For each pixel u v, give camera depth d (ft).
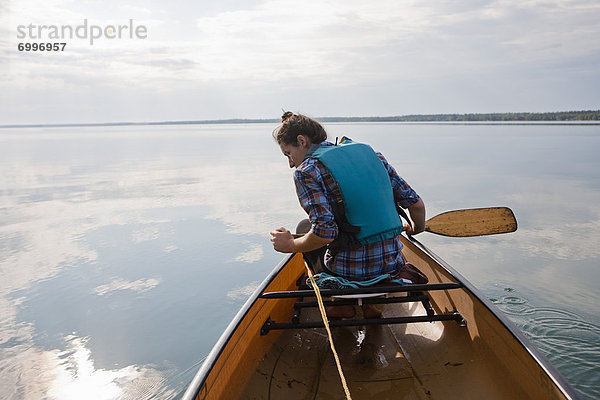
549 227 24.79
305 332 7.70
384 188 6.54
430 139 154.10
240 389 5.92
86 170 66.74
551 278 16.60
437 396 6.11
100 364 11.69
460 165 63.77
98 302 15.69
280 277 8.41
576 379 10.02
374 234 6.37
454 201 34.09
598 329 12.40
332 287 6.65
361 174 6.32
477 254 19.80
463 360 6.61
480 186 42.14
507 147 102.47
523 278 16.63
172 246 22.33
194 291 16.46
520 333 5.61
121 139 233.96
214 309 14.87
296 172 6.26
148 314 14.64
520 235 23.00
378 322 6.69
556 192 37.63
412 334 7.59
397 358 7.03
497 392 5.83
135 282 17.51
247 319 6.43
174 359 11.84
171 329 13.53
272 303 7.69
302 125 6.61
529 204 32.19
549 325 12.70
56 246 22.79
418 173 54.49
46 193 42.19
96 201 36.73
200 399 4.79
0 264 20.07
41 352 12.41
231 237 23.89
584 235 22.82
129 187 45.47
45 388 10.78
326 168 6.22
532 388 5.16
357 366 6.85
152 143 176.65
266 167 67.51
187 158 91.20
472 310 6.77
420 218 7.40
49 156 104.63
